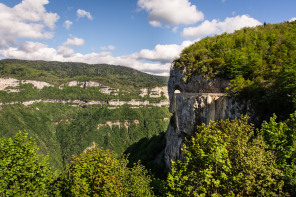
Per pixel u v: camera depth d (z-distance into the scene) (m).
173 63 56.91
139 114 176.12
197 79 46.56
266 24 66.00
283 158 15.14
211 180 13.41
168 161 52.56
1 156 15.16
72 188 15.99
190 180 13.44
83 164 18.19
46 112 189.12
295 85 24.09
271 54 41.38
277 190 13.38
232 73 39.53
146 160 64.56
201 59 48.66
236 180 12.97
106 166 18.31
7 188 14.51
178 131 46.69
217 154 13.27
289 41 41.34
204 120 37.91
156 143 72.19
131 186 20.33
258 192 12.77
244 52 41.78
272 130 17.33
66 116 193.25
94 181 17.23
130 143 154.38
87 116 187.00
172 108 56.00
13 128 142.25
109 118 171.62
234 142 15.98
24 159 15.38
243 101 31.72
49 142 152.62
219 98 35.91
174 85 55.12
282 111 26.98
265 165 14.21
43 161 16.28
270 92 28.62
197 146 15.20
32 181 15.53
